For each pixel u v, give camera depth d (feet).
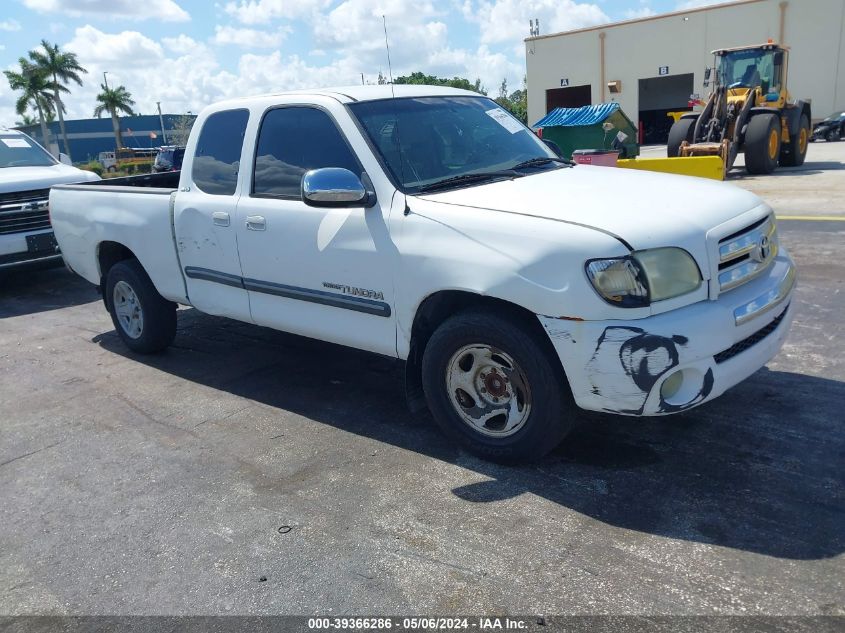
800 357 15.94
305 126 14.11
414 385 13.14
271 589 9.46
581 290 10.22
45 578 10.11
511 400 11.66
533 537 10.10
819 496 10.53
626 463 11.92
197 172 16.30
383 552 10.04
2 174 28.58
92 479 12.86
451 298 12.16
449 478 11.89
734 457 11.82
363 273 12.85
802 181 45.44
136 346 19.39
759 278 11.59
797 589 8.66
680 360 10.09
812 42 107.76
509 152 14.79
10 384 18.15
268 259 14.60
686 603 8.57
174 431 14.61
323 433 13.99
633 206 11.07
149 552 10.51
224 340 20.49
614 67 124.67
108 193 18.79
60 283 30.71
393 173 12.77
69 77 209.05
